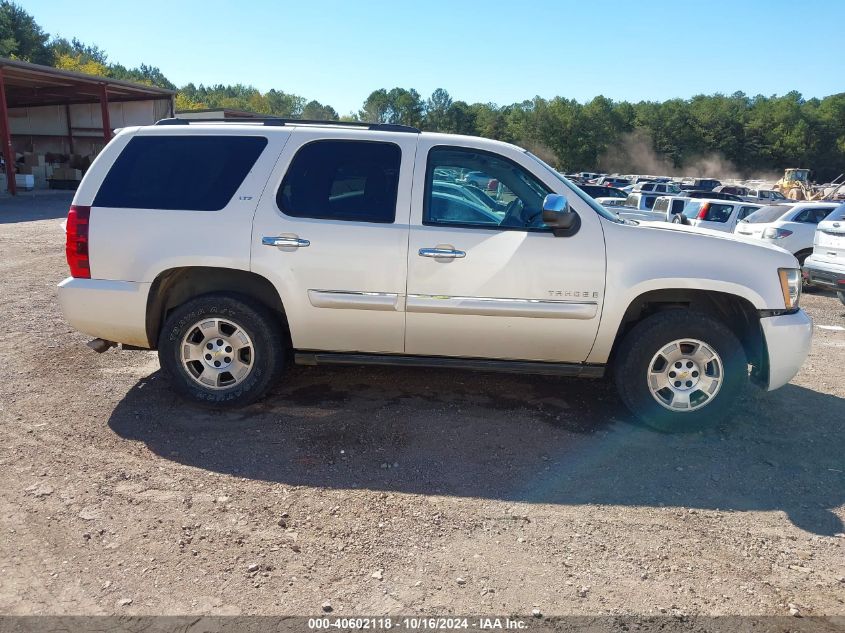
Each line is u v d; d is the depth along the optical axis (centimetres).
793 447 424
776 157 9906
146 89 3328
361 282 422
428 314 423
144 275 429
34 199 2569
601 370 438
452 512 334
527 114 9475
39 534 302
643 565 294
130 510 325
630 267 415
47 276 946
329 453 395
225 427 427
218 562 286
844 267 848
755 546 311
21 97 3394
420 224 422
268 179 432
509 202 434
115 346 463
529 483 367
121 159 443
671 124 9950
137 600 260
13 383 493
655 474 381
